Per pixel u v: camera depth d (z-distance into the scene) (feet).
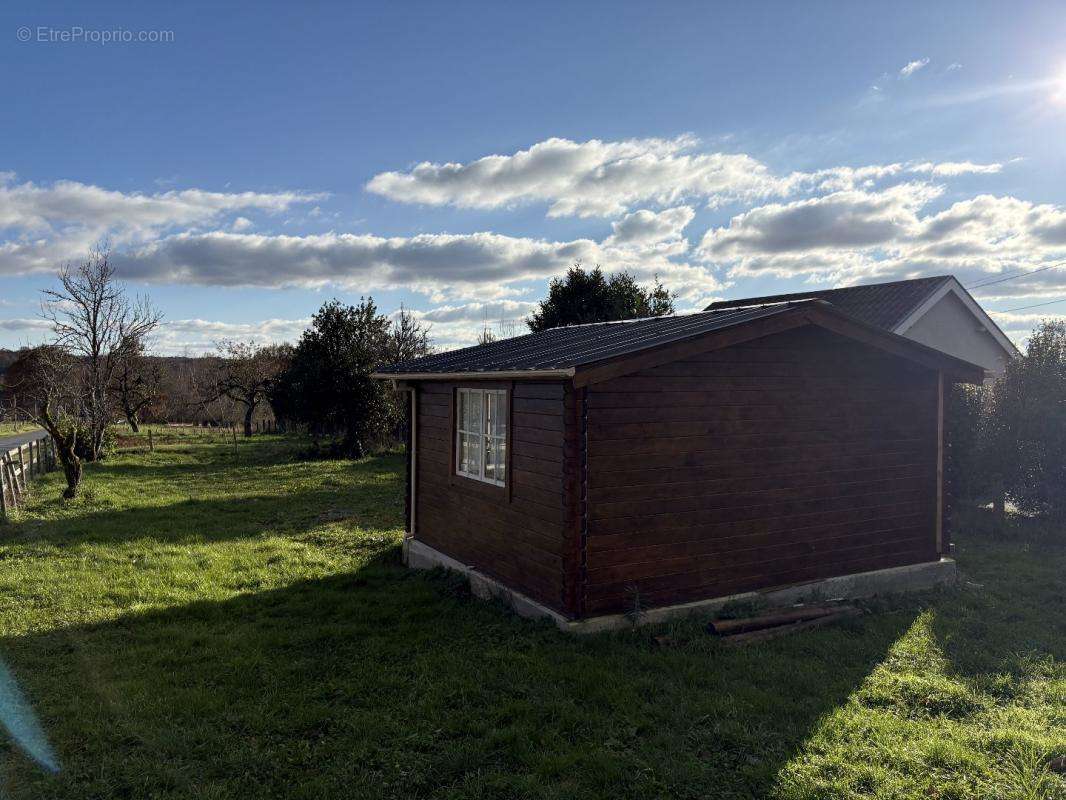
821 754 14.79
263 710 16.52
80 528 38.60
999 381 44.09
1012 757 14.71
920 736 15.52
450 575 28.27
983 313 58.70
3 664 19.24
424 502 32.35
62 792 13.17
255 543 35.73
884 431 27.30
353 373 76.54
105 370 77.66
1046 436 40.14
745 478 24.02
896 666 19.72
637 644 20.42
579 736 15.40
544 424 22.79
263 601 25.71
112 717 16.14
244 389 107.76
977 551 34.88
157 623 22.99
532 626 21.84
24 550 32.94
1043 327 42.57
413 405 33.19
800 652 20.67
